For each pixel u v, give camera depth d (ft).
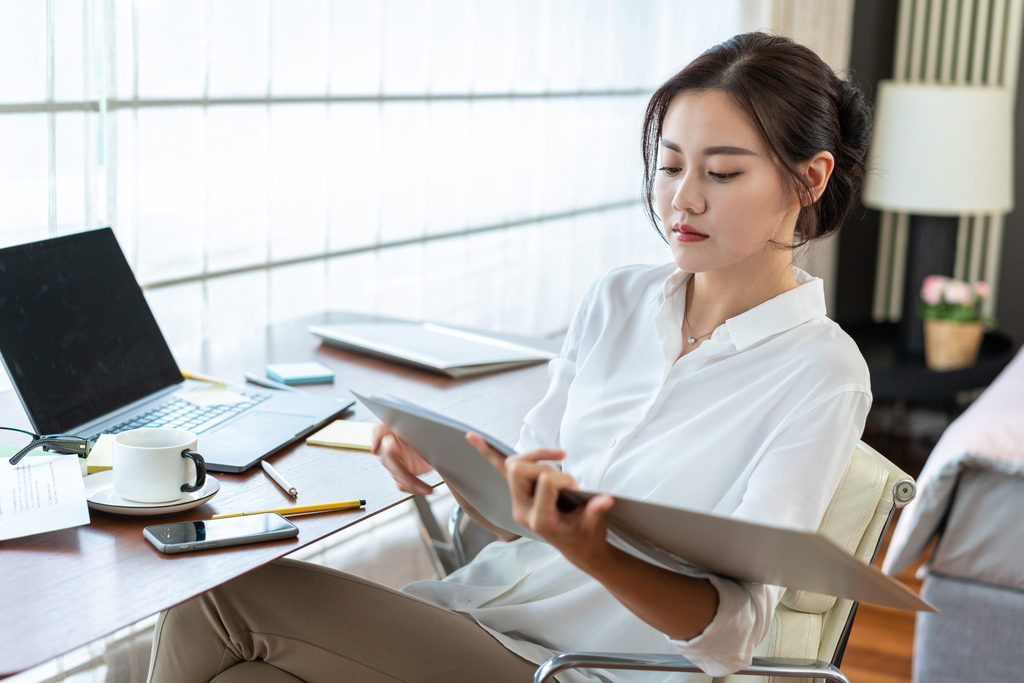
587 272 9.79
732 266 3.55
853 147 3.48
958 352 10.61
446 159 7.77
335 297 6.97
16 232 4.76
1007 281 12.87
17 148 4.72
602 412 3.78
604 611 3.71
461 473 3.26
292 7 6.26
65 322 4.00
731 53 3.27
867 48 13.10
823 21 11.82
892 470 3.55
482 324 8.48
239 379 4.87
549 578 3.86
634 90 9.90
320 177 6.68
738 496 3.31
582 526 2.56
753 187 3.21
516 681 3.59
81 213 4.99
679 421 3.55
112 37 4.98
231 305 6.20
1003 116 10.98
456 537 4.60
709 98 3.21
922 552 6.59
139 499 3.28
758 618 2.92
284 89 6.30
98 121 4.99
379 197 7.18
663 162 3.38
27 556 2.96
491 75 8.07
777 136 3.17
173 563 2.96
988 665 6.23
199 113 5.78
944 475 6.32
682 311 3.73
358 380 5.00
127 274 4.47
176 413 4.23
